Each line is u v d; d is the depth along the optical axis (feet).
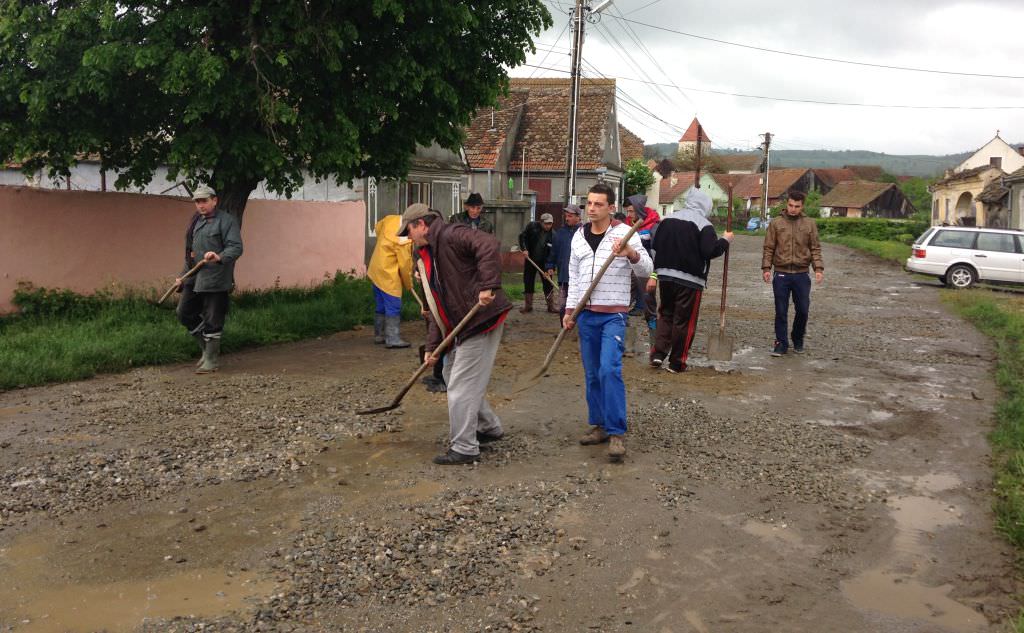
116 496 15.52
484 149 101.65
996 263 64.39
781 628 11.28
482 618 11.37
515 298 51.70
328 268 48.98
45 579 12.30
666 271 26.50
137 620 11.14
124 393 23.54
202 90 28.71
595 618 11.45
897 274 77.97
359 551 13.24
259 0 29.17
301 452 18.15
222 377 25.90
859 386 26.53
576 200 74.43
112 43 27.78
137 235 37.24
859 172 377.91
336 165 32.94
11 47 29.01
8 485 15.98
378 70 31.94
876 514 15.40
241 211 35.47
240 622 11.09
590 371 18.86
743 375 27.61
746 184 328.29
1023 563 13.38
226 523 14.33
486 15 34.58
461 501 15.31
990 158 206.90
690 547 13.75
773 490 16.47
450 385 17.49
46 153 33.81
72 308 33.78
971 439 20.49
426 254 17.70
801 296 31.55
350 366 27.99
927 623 11.48
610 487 16.29
